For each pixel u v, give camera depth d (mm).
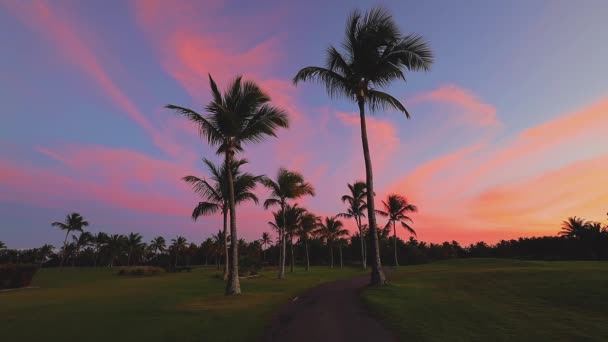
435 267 40031
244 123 18578
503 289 15062
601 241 49500
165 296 16406
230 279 16641
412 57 17125
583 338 7613
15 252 122000
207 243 108250
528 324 8852
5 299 16922
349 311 10883
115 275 47938
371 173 17641
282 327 8938
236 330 8648
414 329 8398
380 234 61094
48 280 35969
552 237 57781
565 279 16172
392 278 23656
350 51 18406
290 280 25953
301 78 18609
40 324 9695
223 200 29500
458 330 8297
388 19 17172
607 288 13062
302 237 52219
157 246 136500
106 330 8828
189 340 7738
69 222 92812
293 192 32188
